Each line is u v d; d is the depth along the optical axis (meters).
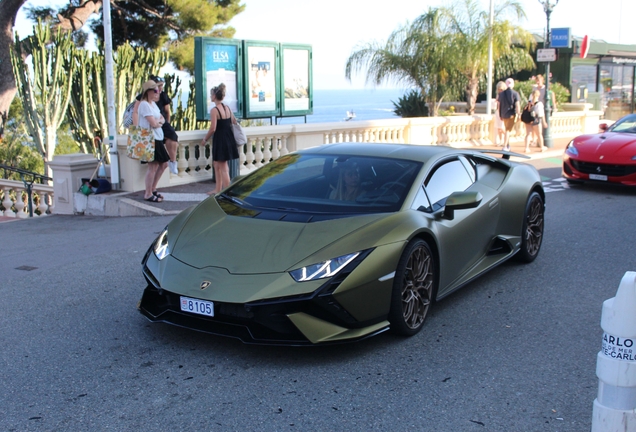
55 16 21.11
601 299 5.19
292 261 3.88
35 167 23.61
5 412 3.32
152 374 3.77
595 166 10.34
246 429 3.15
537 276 5.83
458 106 24.47
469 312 4.88
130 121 9.23
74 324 4.60
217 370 3.82
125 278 5.79
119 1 22.11
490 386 3.63
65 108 17.94
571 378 3.74
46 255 6.82
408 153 5.15
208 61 11.27
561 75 25.55
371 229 4.13
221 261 4.00
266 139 11.82
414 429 3.15
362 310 3.90
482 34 19.56
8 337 4.36
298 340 3.77
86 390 3.56
